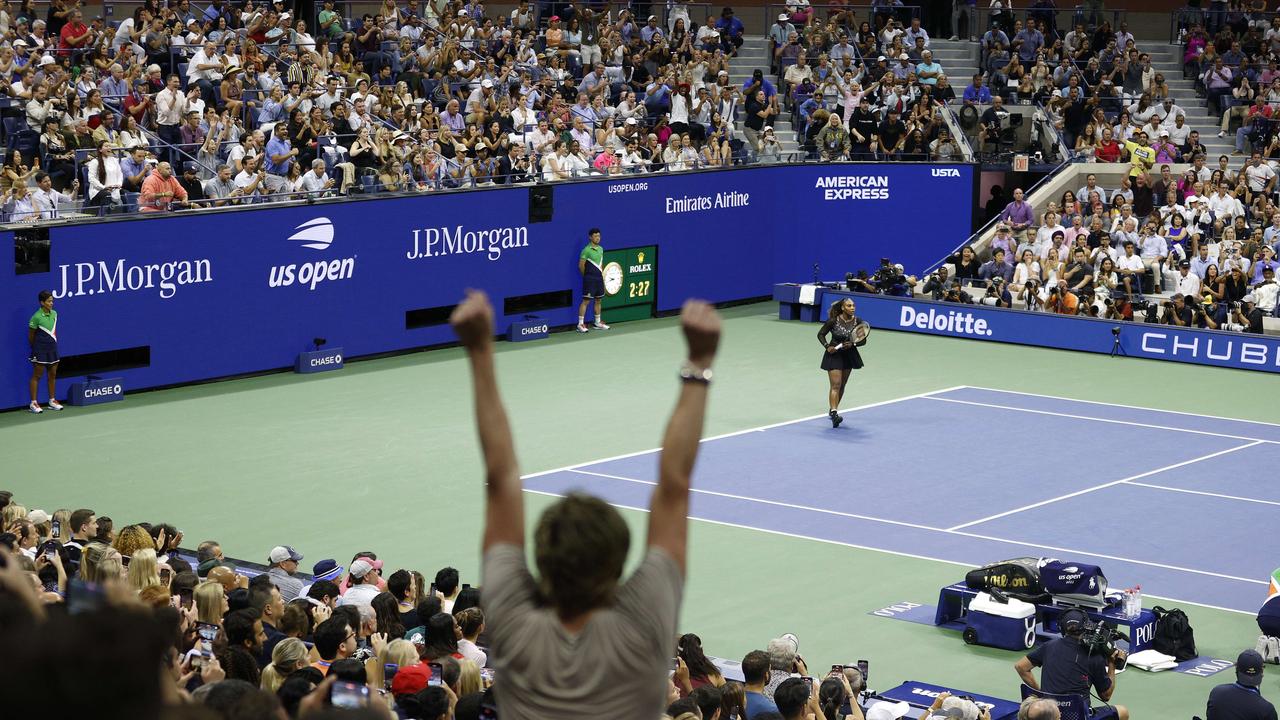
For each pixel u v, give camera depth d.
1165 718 16.58
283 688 9.05
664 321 40.06
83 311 29.80
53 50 34.94
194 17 39.19
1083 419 30.12
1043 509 24.11
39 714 1.99
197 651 10.51
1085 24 48.97
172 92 32.75
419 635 13.96
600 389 32.16
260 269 32.50
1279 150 43.69
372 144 34.84
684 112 42.38
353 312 34.28
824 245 43.56
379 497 24.11
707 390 3.21
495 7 47.84
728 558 21.56
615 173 39.09
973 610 18.59
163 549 16.53
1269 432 29.31
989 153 43.94
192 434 27.81
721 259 41.69
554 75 41.75
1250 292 37.06
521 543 3.28
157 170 30.94
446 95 38.97
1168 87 48.41
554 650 3.05
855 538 22.56
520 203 36.81
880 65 45.16
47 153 30.62
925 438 28.47
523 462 26.33
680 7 46.94
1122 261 38.75
